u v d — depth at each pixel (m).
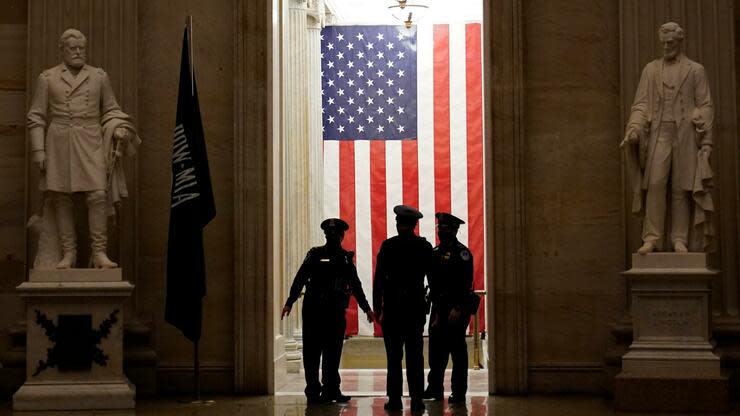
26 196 11.12
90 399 9.91
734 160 10.74
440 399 10.57
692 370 9.63
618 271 11.01
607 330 10.98
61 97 10.16
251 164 11.23
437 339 10.48
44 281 10.00
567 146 11.15
